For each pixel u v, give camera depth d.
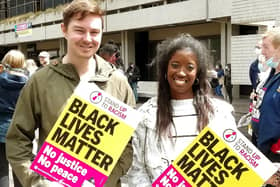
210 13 14.70
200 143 2.07
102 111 2.02
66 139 2.00
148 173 2.23
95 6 2.06
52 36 24.89
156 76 2.29
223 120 2.07
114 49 5.15
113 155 2.01
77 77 2.12
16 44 31.19
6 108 3.73
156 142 2.18
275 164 2.34
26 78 3.80
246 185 2.03
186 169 2.07
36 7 26.98
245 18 11.40
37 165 1.98
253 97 3.79
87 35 2.04
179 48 2.14
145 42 20.58
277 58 3.07
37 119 2.13
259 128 2.99
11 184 4.66
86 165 2.00
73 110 2.01
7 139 2.10
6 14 31.56
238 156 2.04
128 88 2.24
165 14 16.89
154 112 2.22
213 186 2.05
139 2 18.23
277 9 10.34
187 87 2.17
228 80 13.13
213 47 16.78
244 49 12.48
